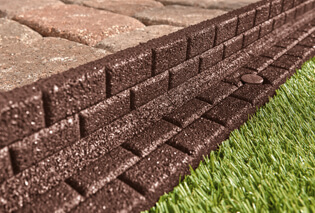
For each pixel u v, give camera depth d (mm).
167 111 498
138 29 615
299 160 453
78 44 537
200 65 539
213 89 569
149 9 754
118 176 401
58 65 468
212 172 433
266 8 669
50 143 363
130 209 369
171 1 824
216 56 568
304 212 377
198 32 506
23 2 755
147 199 385
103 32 585
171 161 424
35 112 340
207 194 408
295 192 399
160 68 462
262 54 700
